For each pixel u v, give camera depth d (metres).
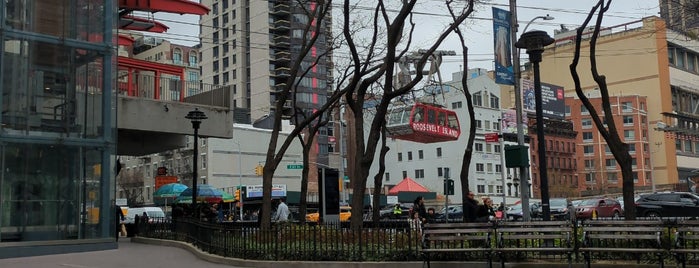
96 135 19.64
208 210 29.36
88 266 14.91
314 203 74.06
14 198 17.81
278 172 89.94
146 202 99.38
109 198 19.77
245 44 119.31
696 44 116.75
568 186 103.75
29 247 17.88
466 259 12.88
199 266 14.68
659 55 108.88
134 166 104.81
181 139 30.98
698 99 120.44
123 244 23.16
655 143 109.88
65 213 18.80
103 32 20.09
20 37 18.33
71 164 19.06
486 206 19.09
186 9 33.00
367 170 17.47
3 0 18.02
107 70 20.05
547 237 12.15
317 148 97.81
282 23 116.69
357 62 17.97
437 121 30.39
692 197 35.41
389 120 29.75
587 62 112.00
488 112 98.56
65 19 19.33
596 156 111.62
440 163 97.81
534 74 16.28
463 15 18.75
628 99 109.81
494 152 98.44
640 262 11.73
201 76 127.44
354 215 16.97
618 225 11.88
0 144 17.66
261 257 14.57
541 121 16.11
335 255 13.78
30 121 18.30
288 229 15.37
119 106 25.75
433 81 29.84
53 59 18.97
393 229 14.55
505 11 20.25
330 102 21.14
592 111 16.62
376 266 13.08
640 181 109.31
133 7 31.42
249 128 89.75
